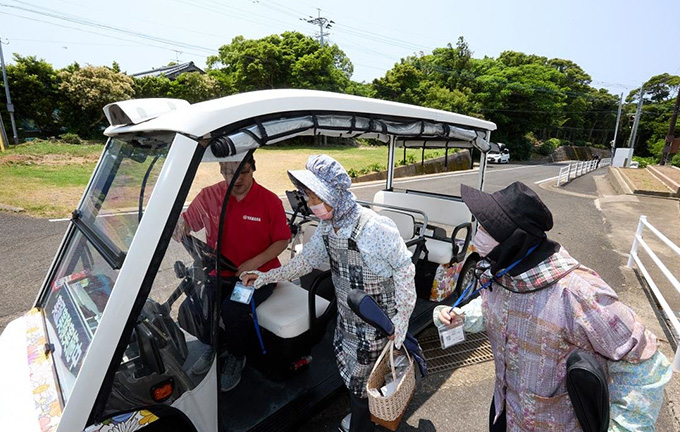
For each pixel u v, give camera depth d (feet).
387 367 6.08
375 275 5.88
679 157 95.50
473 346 11.30
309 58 79.92
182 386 5.08
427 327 11.68
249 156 5.55
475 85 118.42
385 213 12.69
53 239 18.93
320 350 9.10
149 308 4.72
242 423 6.70
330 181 5.38
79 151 48.98
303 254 6.85
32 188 28.94
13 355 5.34
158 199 4.43
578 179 61.16
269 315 7.22
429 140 13.93
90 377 4.06
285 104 5.75
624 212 32.78
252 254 7.61
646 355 3.68
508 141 118.83
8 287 13.65
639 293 15.46
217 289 5.72
